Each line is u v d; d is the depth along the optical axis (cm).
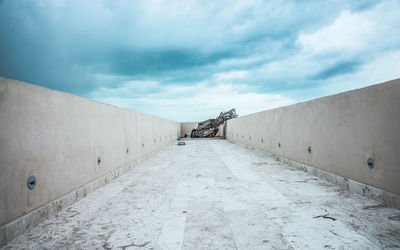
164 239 226
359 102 364
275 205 315
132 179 501
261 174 523
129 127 641
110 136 507
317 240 217
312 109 520
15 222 237
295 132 613
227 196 361
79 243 223
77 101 376
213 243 216
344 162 406
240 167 617
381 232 230
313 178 478
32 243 226
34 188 271
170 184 445
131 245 216
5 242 224
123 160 584
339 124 419
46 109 297
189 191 393
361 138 361
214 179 478
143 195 378
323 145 475
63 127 334
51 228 259
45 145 293
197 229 247
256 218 272
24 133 258
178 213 295
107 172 484
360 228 240
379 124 322
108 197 373
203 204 326
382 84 316
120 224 265
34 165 272
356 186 368
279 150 736
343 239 218
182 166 650
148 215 290
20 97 253
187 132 2583
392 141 300
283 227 246
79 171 374
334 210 293
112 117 522
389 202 303
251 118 1103
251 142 1112
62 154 329
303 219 266
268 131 846
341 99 412
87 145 404
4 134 230
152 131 936
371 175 340
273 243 213
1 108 228
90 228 256
